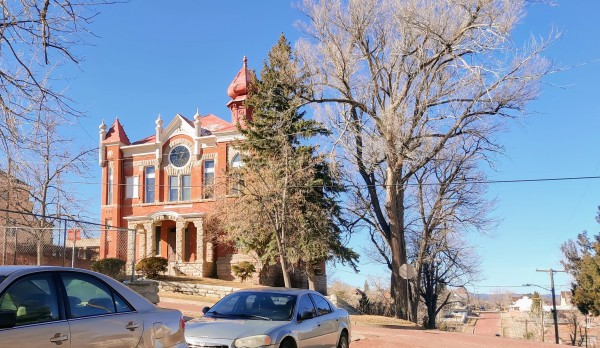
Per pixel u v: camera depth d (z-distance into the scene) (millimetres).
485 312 126875
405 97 32406
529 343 20969
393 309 35094
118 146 47781
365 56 33531
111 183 47719
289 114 34062
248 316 9969
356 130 34500
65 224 17875
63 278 5660
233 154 44375
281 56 34906
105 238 45219
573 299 55188
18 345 4859
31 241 22922
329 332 10938
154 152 46906
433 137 33562
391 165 34031
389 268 40969
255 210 30219
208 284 36500
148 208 46219
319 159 32781
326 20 32938
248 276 39750
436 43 31516
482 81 29453
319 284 42938
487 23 29031
